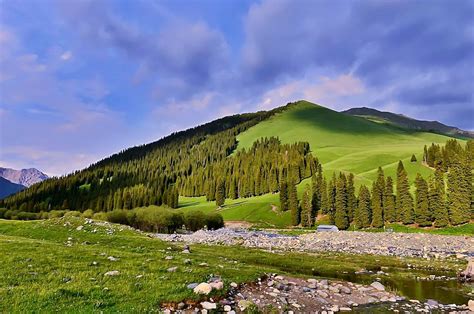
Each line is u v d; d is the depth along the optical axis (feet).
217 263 99.04
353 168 645.51
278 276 85.15
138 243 143.23
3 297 53.31
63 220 182.80
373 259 146.72
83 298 55.06
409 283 101.40
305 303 67.67
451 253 164.86
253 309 59.06
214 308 56.70
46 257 81.71
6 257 79.36
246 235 254.06
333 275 113.39
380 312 66.90
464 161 347.97
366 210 395.75
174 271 75.92
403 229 362.94
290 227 437.58
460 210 337.31
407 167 575.79
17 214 536.42
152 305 54.44
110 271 71.72
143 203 642.63
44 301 52.54
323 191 451.53
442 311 69.56
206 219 363.76
